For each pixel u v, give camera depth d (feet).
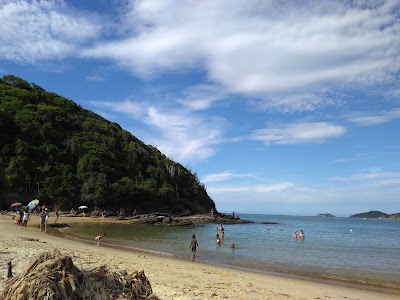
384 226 409.69
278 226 303.27
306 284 50.19
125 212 248.11
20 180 215.51
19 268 34.83
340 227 347.56
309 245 120.98
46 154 241.14
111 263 47.16
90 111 357.20
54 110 277.03
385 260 85.30
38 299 15.23
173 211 291.99
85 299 16.98
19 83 312.29
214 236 144.97
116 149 301.63
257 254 88.02
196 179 386.32
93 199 235.20
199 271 51.60
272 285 45.68
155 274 43.47
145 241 106.93
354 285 52.44
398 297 44.73
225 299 32.53
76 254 53.01
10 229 99.40
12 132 236.02
